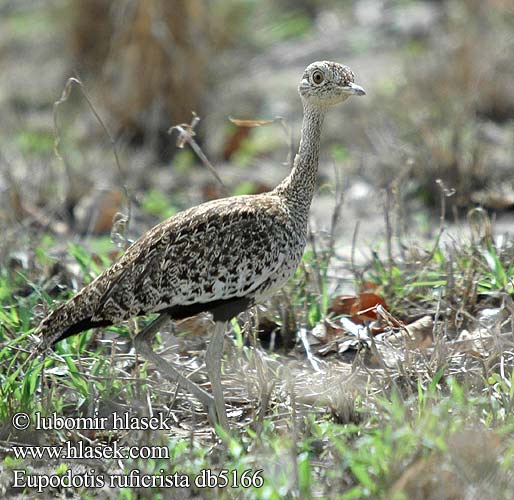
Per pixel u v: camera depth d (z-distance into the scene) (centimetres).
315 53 2231
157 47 1819
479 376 882
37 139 1802
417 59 1906
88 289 884
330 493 730
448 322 1031
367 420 842
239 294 875
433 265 1146
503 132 1719
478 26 1914
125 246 1077
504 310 1016
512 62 1814
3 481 811
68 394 929
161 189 1609
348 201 1506
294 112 1914
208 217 873
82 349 996
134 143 1831
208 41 1902
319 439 812
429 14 2325
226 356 988
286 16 2447
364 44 2253
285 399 912
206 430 888
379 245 1214
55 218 1463
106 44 2014
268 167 1706
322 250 1173
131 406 896
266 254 873
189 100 1816
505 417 816
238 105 1909
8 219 1375
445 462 722
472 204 1451
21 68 2212
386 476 716
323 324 1037
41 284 1128
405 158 1528
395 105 1756
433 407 791
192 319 1048
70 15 2073
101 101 1859
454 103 1700
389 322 954
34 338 973
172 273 866
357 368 907
